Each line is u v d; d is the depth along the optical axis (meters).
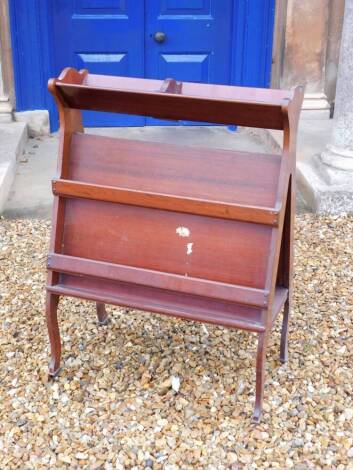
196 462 2.42
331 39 6.27
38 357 3.00
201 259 2.50
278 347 3.09
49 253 2.66
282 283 2.82
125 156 2.57
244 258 2.45
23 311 3.39
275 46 6.32
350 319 3.33
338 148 4.74
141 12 6.28
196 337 3.16
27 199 4.99
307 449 2.48
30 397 2.75
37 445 2.50
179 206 2.47
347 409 2.68
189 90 2.67
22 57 6.09
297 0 6.00
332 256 4.07
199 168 2.48
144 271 2.55
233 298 2.44
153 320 3.31
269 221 2.37
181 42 6.42
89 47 6.33
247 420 2.62
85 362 2.97
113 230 2.61
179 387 2.81
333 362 2.98
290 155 2.39
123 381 2.86
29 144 6.17
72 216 2.66
